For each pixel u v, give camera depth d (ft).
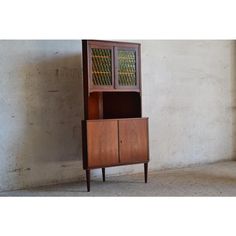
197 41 22.86
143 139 18.19
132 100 18.61
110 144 17.25
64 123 18.57
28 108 17.60
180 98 22.40
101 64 17.12
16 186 17.43
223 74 24.00
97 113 19.10
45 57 17.99
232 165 22.81
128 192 16.80
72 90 18.74
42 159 18.04
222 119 24.12
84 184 18.33
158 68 21.56
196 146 23.12
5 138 17.11
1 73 16.94
